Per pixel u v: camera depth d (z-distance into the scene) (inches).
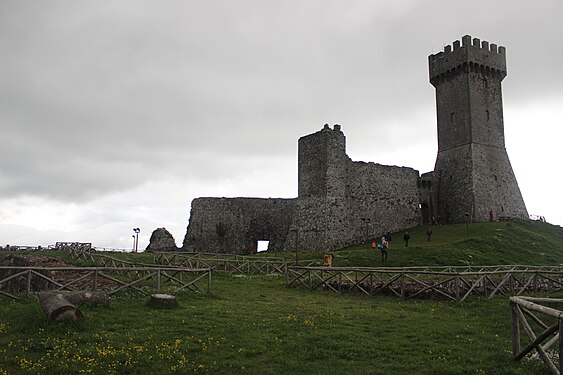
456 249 1819.6
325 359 475.8
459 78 2942.9
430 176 2997.0
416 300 921.5
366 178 2657.5
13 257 1899.6
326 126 2519.7
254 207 2849.4
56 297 591.8
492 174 2844.5
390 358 484.1
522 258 1828.2
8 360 424.5
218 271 1453.0
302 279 1194.0
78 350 461.1
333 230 2407.7
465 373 432.8
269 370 434.6
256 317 677.3
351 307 824.9
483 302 852.6
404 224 2785.4
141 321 603.8
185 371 420.2
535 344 419.8
